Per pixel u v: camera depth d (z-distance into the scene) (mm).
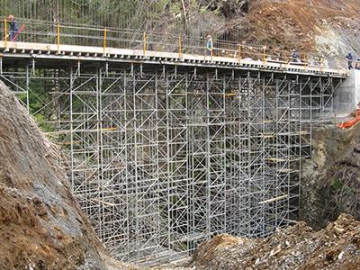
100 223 21359
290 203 32656
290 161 31844
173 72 25031
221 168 28141
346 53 42594
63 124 24688
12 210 7797
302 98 34156
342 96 34156
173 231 27594
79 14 34344
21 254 7156
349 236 9609
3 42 17719
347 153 30219
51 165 12438
